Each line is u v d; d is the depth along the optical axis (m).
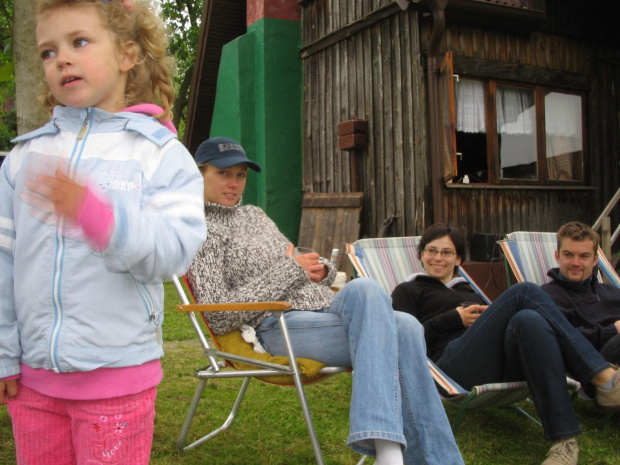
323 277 2.71
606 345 2.95
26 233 1.38
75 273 1.36
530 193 6.96
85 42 1.38
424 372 2.12
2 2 4.34
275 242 2.74
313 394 3.47
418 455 2.06
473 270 6.15
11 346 1.41
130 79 1.57
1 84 6.93
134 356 1.41
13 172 1.48
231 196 2.69
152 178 1.40
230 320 2.43
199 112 10.02
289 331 2.47
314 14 8.07
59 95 1.41
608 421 3.08
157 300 1.50
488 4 6.07
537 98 7.04
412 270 3.74
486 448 2.74
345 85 7.48
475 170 6.57
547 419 2.46
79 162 1.40
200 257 2.46
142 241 1.21
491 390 2.48
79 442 1.43
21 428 1.47
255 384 3.62
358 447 1.95
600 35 7.51
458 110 6.46
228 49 8.62
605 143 7.62
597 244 3.31
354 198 7.18
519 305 2.65
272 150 8.24
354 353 2.14
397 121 6.64
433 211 6.27
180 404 3.21
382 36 6.84
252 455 2.61
